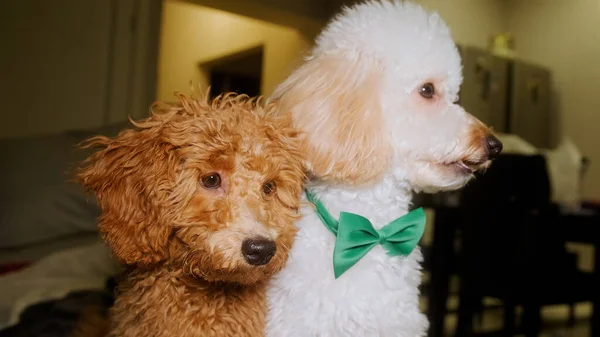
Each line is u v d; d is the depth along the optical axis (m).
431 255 3.12
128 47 3.89
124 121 3.49
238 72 6.20
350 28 1.34
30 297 1.58
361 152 1.18
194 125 0.95
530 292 2.62
